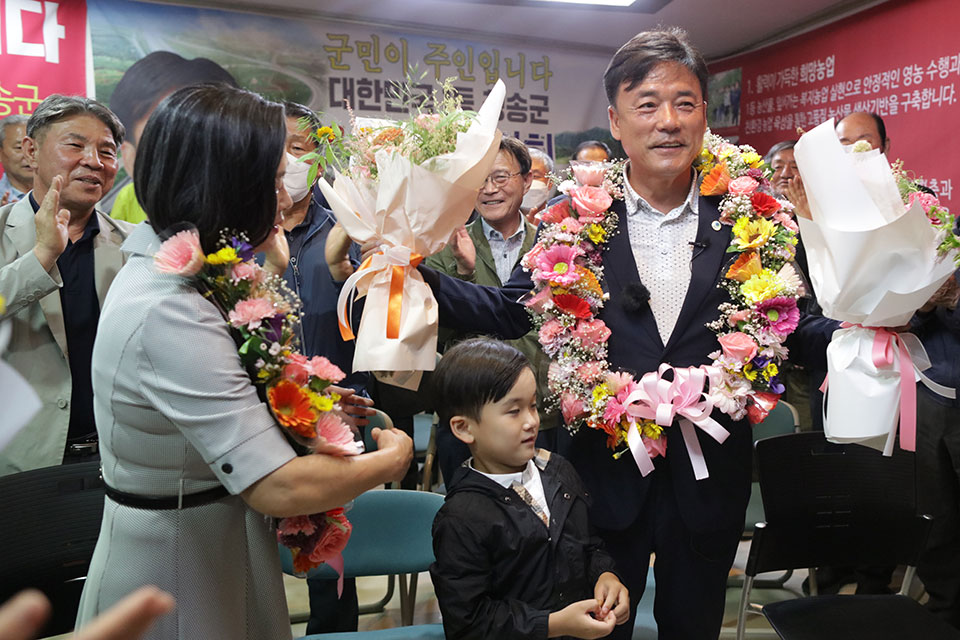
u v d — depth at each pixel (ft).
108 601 3.30
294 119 7.27
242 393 3.16
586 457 5.15
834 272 4.47
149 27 12.62
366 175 4.66
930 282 4.28
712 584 5.11
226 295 3.26
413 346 4.61
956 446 7.64
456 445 8.11
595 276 4.98
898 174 4.69
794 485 6.16
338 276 5.80
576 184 5.20
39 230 5.99
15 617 1.22
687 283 5.04
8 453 6.09
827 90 13.42
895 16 12.00
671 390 4.75
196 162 3.18
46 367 6.28
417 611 8.49
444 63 14.82
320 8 13.58
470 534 4.56
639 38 4.85
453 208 4.58
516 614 4.38
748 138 15.48
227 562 3.42
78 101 6.55
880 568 8.48
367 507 5.74
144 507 3.30
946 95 11.20
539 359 7.98
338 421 3.51
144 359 3.11
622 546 5.15
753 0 12.82
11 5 11.60
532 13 13.78
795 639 5.55
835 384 4.72
